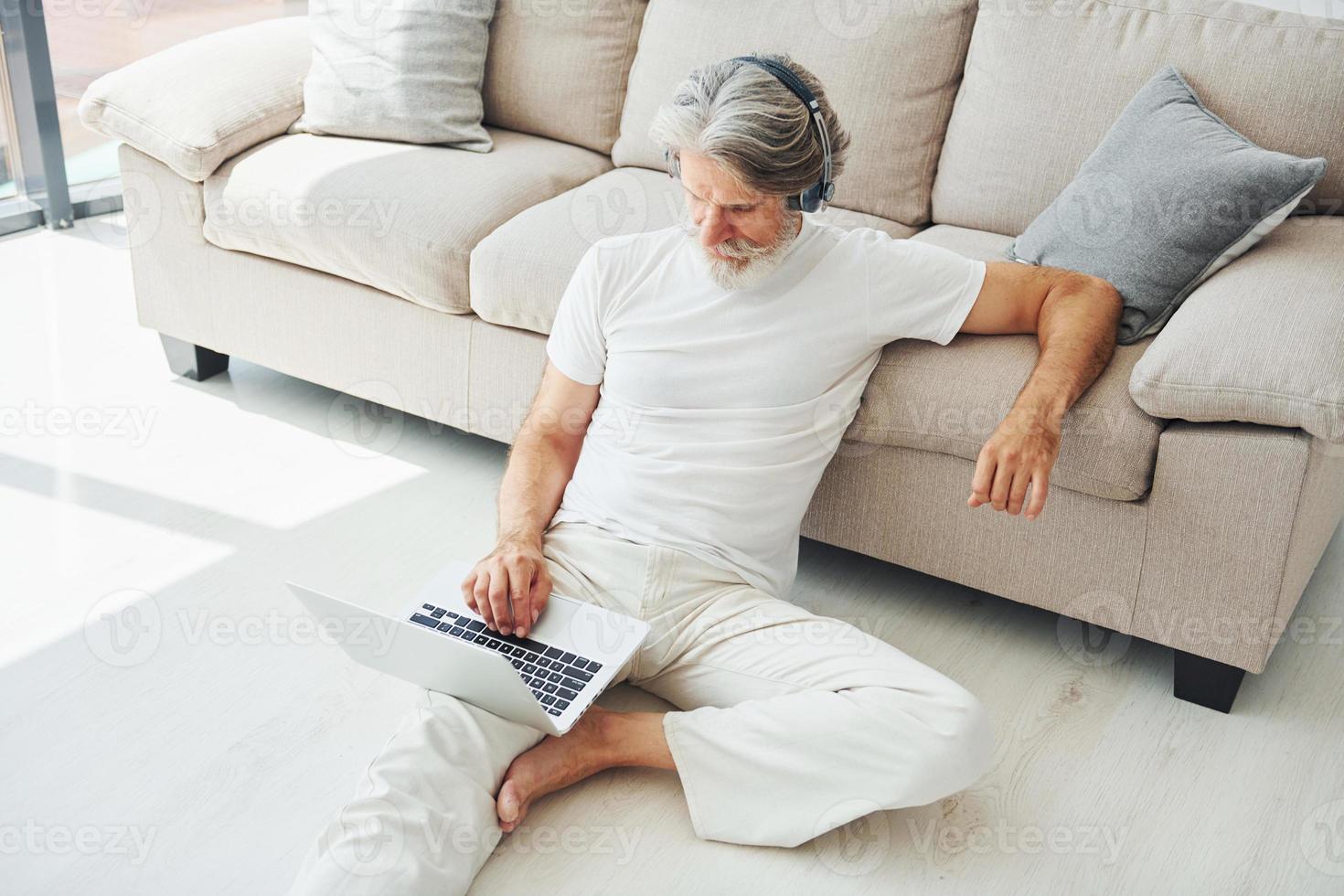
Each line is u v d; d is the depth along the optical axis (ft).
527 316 6.68
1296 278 5.47
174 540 6.71
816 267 5.41
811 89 5.00
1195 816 5.14
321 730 5.50
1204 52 6.39
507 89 8.13
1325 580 6.61
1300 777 5.35
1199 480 5.26
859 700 4.81
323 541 6.76
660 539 5.41
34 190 10.25
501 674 4.55
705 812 4.95
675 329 5.47
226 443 7.62
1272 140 6.26
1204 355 5.16
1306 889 4.81
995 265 5.77
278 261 7.55
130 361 8.49
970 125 6.98
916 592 6.54
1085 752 5.47
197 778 5.22
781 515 5.54
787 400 5.42
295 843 4.94
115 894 4.68
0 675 5.72
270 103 7.77
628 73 8.00
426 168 7.38
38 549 6.59
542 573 5.33
